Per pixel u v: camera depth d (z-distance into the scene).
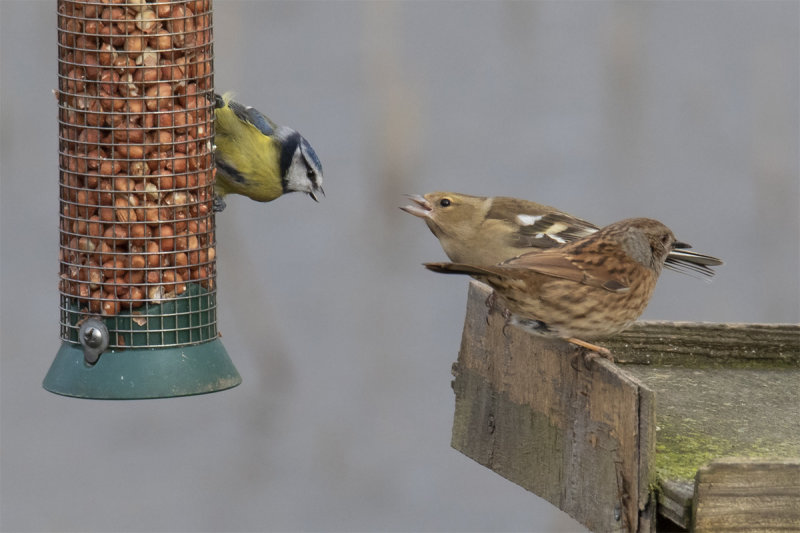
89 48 11.33
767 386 11.48
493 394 11.83
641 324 12.00
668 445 10.09
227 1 28.50
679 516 9.13
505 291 10.41
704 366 12.02
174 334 11.27
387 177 26.47
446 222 13.91
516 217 13.87
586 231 13.84
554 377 10.78
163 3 11.34
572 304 10.43
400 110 27.97
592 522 10.16
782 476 8.94
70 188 11.52
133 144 11.33
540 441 11.02
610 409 9.91
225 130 14.24
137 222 11.33
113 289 11.24
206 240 11.66
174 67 11.42
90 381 11.02
